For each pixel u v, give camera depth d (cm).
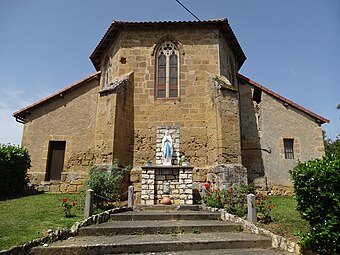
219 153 1145
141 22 1337
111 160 1139
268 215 755
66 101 1479
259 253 561
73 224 659
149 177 1059
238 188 953
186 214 811
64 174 1364
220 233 687
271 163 1409
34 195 1181
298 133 1455
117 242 574
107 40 1477
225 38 1455
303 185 568
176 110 1295
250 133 1445
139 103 1308
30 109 1448
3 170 1113
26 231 588
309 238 530
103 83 1514
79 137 1434
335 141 2475
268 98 1498
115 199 979
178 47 1370
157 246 573
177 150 1252
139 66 1348
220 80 1263
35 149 1402
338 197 494
